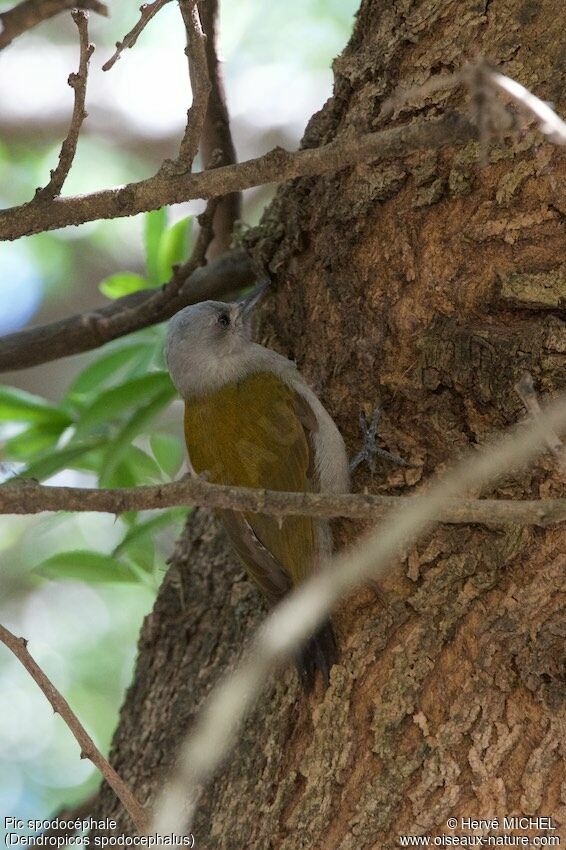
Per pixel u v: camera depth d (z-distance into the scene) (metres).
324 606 7.64
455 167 8.14
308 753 7.83
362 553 7.34
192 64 6.84
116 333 11.21
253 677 8.14
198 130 6.97
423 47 8.67
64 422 11.53
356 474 9.09
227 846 7.92
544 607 7.45
